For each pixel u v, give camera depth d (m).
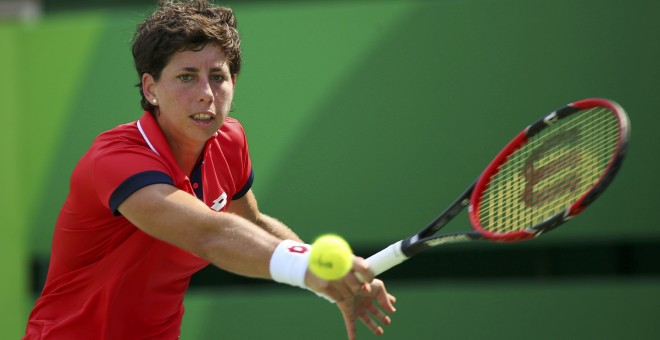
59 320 10.38
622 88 18.34
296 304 19.20
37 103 20.23
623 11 18.39
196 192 10.12
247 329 19.33
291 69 19.39
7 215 20.17
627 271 19.70
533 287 18.77
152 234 8.68
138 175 8.83
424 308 18.94
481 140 18.67
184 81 9.53
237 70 10.22
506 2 18.73
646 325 18.25
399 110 18.98
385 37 19.12
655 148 18.25
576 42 18.52
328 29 19.34
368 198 19.02
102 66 20.05
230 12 10.11
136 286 10.10
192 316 19.56
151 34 9.55
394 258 9.77
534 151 11.39
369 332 19.02
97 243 9.82
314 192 19.20
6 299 20.12
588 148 10.19
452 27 18.91
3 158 20.19
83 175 9.34
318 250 7.97
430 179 18.81
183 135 9.76
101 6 24.66
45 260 20.70
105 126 19.94
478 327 18.73
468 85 18.78
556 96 18.50
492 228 10.80
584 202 8.77
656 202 18.25
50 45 20.27
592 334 18.42
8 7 25.16
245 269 8.45
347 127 19.16
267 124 19.41
